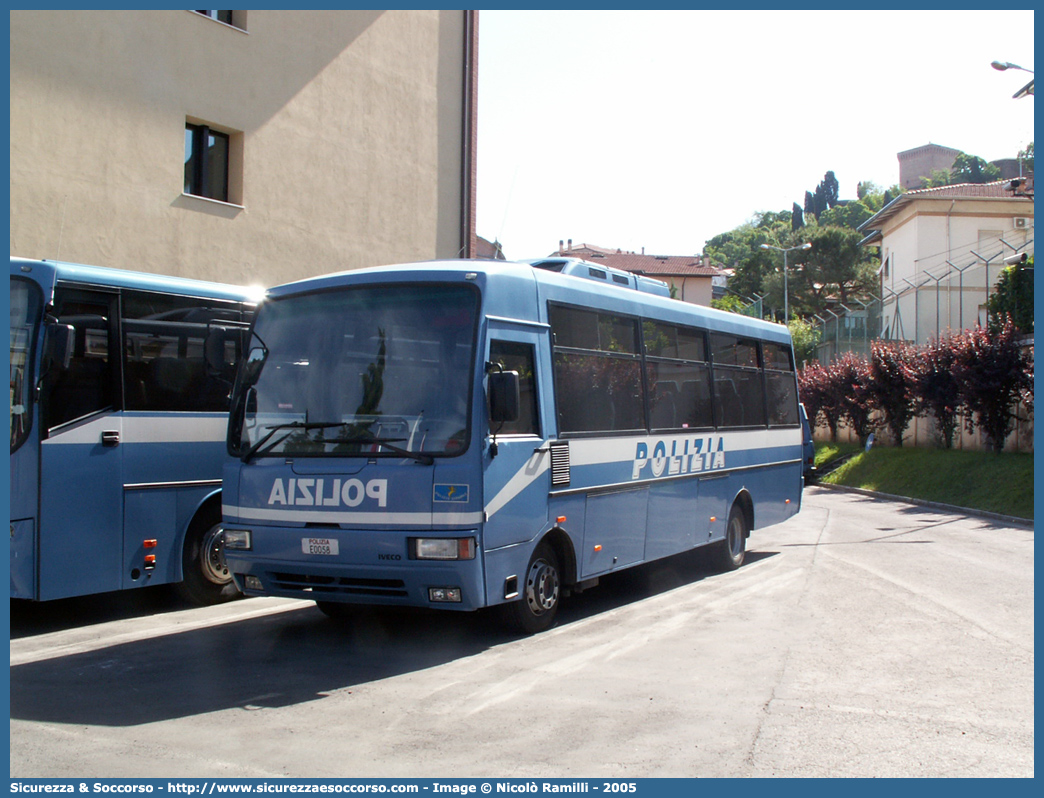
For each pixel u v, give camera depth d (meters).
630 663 7.35
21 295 8.67
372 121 22.06
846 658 7.52
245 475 7.91
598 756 5.18
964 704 6.25
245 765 5.03
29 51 15.29
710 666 7.25
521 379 8.09
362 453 7.48
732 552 12.49
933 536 16.70
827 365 48.25
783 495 14.13
